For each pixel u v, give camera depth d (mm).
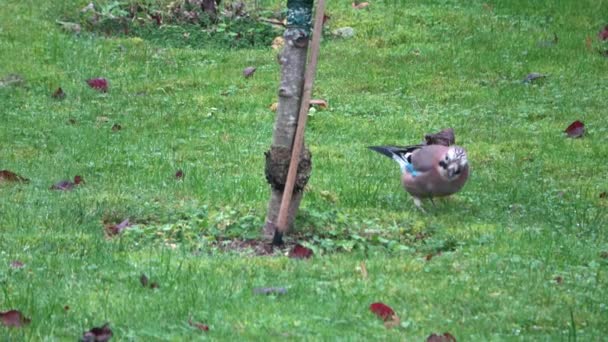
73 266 10578
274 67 20344
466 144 16297
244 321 9164
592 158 15562
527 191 13867
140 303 9531
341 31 22094
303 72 11531
